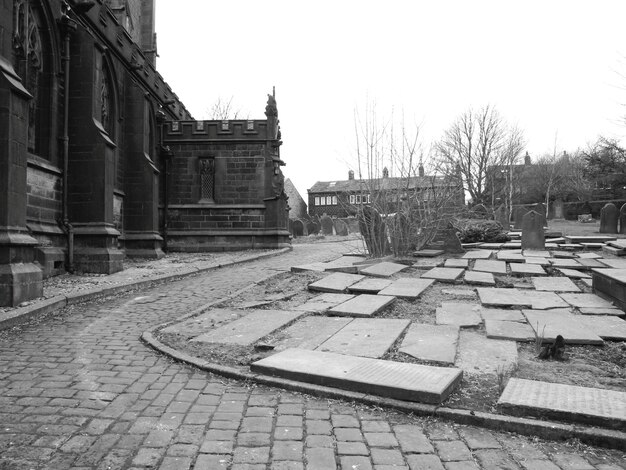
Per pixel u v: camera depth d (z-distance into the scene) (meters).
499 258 14.16
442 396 4.25
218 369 5.32
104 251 13.39
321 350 5.88
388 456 3.48
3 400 4.53
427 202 15.19
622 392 4.36
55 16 13.23
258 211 22.58
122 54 18.03
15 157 8.98
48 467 3.32
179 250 22.45
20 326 7.61
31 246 9.17
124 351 6.24
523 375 5.00
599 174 36.53
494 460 3.42
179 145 22.86
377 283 10.30
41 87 13.11
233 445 3.65
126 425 4.00
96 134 13.80
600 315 7.62
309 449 3.58
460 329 6.93
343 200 16.25
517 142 48.56
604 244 16.78
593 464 3.38
